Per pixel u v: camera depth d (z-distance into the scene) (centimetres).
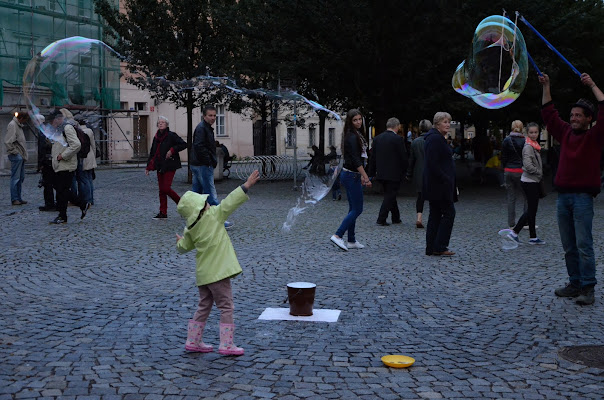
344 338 475
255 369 406
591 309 562
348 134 861
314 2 1689
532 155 905
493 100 639
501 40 636
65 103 1477
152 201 1474
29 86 970
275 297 601
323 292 622
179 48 1919
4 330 485
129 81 1986
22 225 1060
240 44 1959
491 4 1700
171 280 669
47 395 359
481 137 2520
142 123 3538
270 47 1845
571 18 1777
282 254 825
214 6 1889
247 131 4112
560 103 1952
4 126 2567
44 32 2719
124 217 1174
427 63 1644
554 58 1828
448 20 1620
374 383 384
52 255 805
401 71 1658
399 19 1631
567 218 599
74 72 1116
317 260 788
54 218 1145
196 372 400
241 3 1914
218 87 1931
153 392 366
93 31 2925
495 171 2347
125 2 1969
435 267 752
